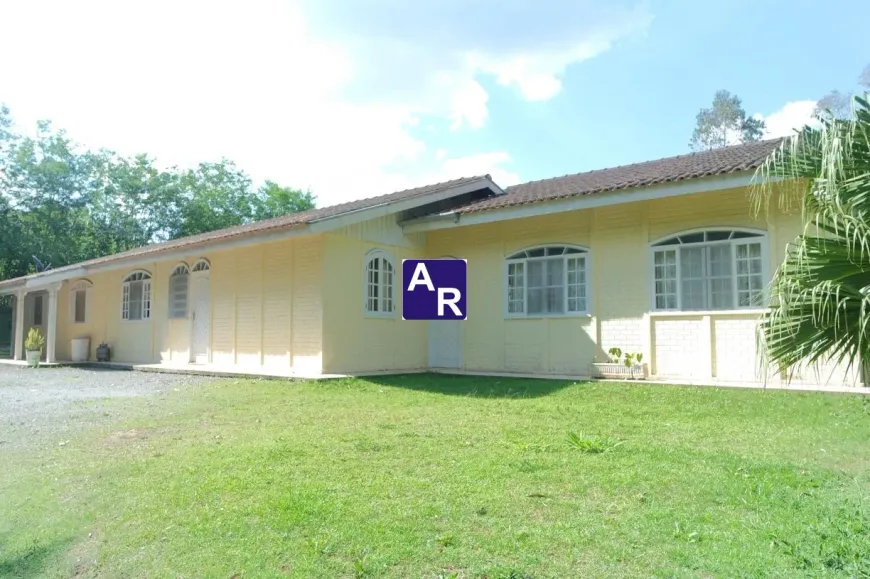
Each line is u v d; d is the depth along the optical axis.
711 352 10.33
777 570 3.06
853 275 3.58
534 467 4.99
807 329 3.72
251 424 7.22
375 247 13.12
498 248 13.28
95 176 35.12
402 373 12.70
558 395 9.34
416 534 3.60
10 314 25.89
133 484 4.81
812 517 3.79
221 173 42.12
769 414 7.51
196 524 3.89
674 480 4.59
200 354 14.84
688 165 11.66
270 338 12.93
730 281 10.22
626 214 11.51
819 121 3.81
